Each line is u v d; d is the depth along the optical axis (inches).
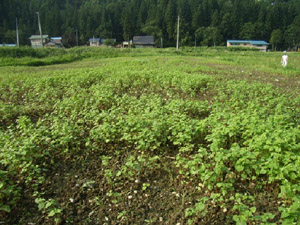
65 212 145.6
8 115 265.0
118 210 148.6
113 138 206.4
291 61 957.2
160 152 196.5
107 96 294.2
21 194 155.6
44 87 374.0
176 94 343.9
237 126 195.9
